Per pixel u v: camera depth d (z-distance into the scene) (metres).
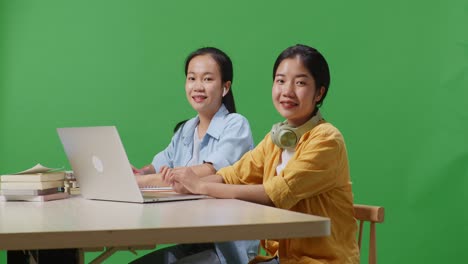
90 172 2.07
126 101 3.77
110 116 3.77
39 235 1.28
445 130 3.52
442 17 3.53
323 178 2.00
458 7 3.51
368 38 3.57
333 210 2.05
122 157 1.90
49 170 2.22
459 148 3.51
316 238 1.96
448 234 3.52
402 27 3.55
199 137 2.84
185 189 2.12
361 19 3.58
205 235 1.33
